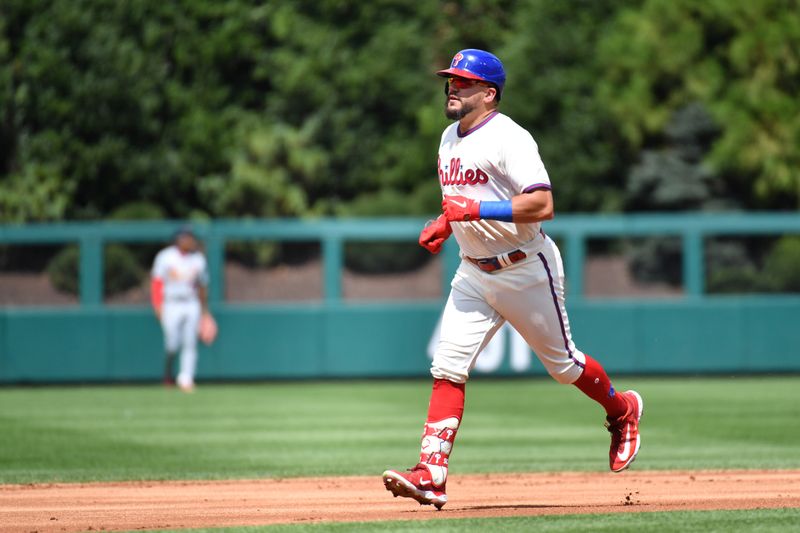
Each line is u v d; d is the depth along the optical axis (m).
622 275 65.88
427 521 18.84
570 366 20.73
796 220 65.81
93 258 63.97
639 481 26.36
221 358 64.25
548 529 17.78
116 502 23.03
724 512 19.81
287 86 101.38
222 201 94.62
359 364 64.94
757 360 65.69
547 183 19.19
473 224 19.55
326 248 65.00
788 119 96.31
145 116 96.62
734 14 99.06
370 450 34.03
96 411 46.84
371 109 103.31
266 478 27.48
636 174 93.62
